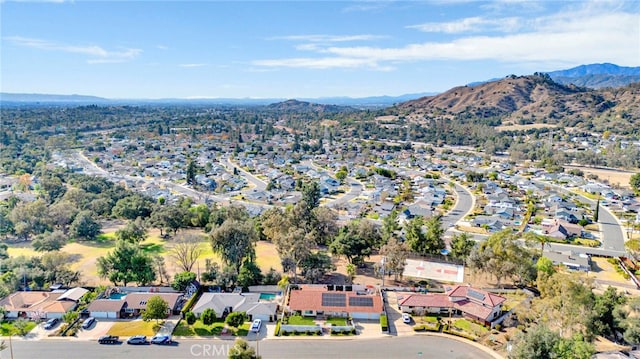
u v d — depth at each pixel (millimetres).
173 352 69750
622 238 134750
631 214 161500
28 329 76562
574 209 164750
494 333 75562
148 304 77250
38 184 196375
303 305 82188
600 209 170625
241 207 148375
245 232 99750
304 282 97375
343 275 102250
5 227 131375
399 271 96938
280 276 96312
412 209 163375
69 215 136375
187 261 106000
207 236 131625
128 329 76750
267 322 79875
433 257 113000
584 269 106812
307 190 171875
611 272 106812
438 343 72812
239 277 92562
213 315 77500
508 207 168000
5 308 81438
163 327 77500
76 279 97625
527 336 63750
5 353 68938
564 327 72188
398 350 70750
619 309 72062
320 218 124188
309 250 99562
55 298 85875
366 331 76750
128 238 121125
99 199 157375
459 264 108938
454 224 150375
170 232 138625
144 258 95438
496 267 93312
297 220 120000
